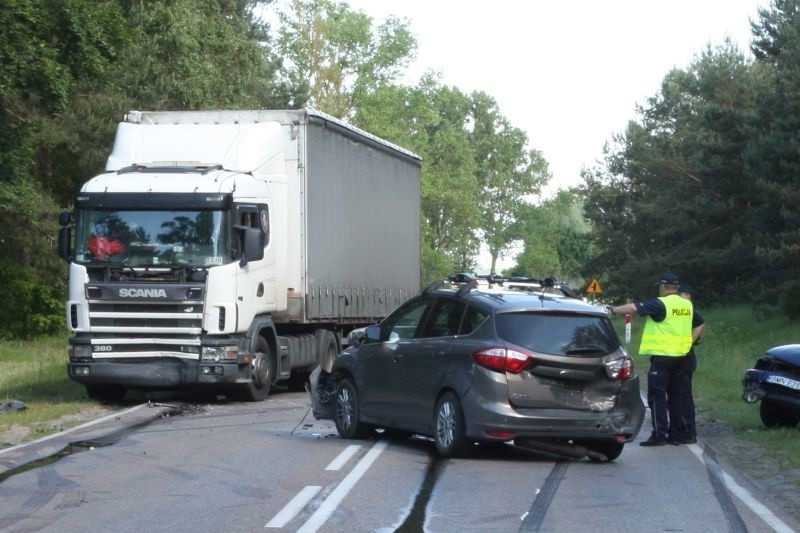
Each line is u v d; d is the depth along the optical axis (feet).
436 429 45.01
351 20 277.23
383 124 277.44
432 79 317.63
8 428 54.29
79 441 49.60
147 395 75.51
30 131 103.65
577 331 44.16
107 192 67.41
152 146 71.41
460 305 45.78
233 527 30.94
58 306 139.13
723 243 189.47
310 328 82.43
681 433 51.44
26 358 112.27
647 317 51.29
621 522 32.45
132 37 103.04
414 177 104.12
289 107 203.62
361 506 34.12
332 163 79.82
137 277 66.69
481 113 422.82
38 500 34.99
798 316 139.64
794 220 141.08
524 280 50.72
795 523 32.60
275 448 47.19
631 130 258.37
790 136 144.25
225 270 66.54
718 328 149.59
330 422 58.13
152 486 37.52
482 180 419.33
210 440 50.06
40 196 130.93
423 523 31.73
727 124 178.91
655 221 225.15
